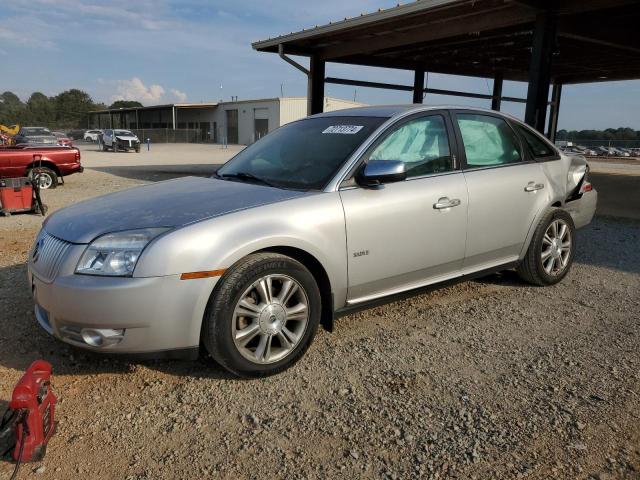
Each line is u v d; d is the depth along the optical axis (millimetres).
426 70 17609
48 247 3160
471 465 2436
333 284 3400
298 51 13492
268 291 3127
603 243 7055
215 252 2912
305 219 3236
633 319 4234
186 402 2941
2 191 9070
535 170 4727
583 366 3412
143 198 3502
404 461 2463
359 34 11617
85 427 2705
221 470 2396
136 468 2404
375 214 3525
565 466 2434
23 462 2414
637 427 2748
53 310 2957
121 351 2895
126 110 76688
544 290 4934
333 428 2713
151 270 2807
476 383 3180
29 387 2398
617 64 16672
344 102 46000
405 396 3021
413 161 3863
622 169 22812
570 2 8258
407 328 4000
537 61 8688
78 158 13578
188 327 2900
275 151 4113
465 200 4051
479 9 9164
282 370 3258
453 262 4090
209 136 64062
